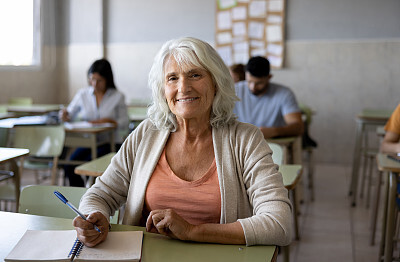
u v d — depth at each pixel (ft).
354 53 17.22
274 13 17.72
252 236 3.42
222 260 3.16
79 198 4.53
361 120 12.01
